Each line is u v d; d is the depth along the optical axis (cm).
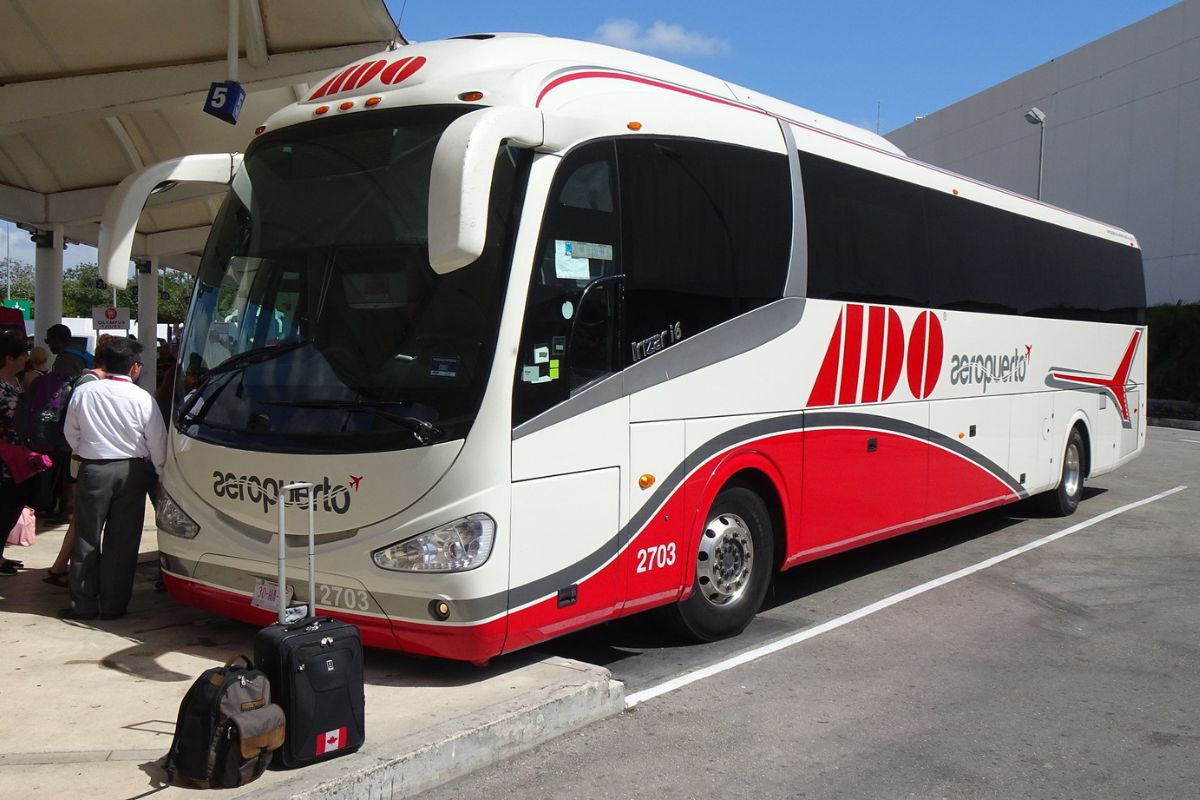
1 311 1489
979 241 1012
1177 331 3284
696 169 657
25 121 1024
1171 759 512
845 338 794
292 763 428
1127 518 1239
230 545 566
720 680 614
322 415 536
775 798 457
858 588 865
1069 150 4100
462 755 468
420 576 505
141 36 972
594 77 614
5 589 729
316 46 1032
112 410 646
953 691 605
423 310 529
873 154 867
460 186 445
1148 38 3672
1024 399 1103
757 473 709
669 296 625
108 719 484
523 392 525
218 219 628
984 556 1005
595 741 515
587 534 564
